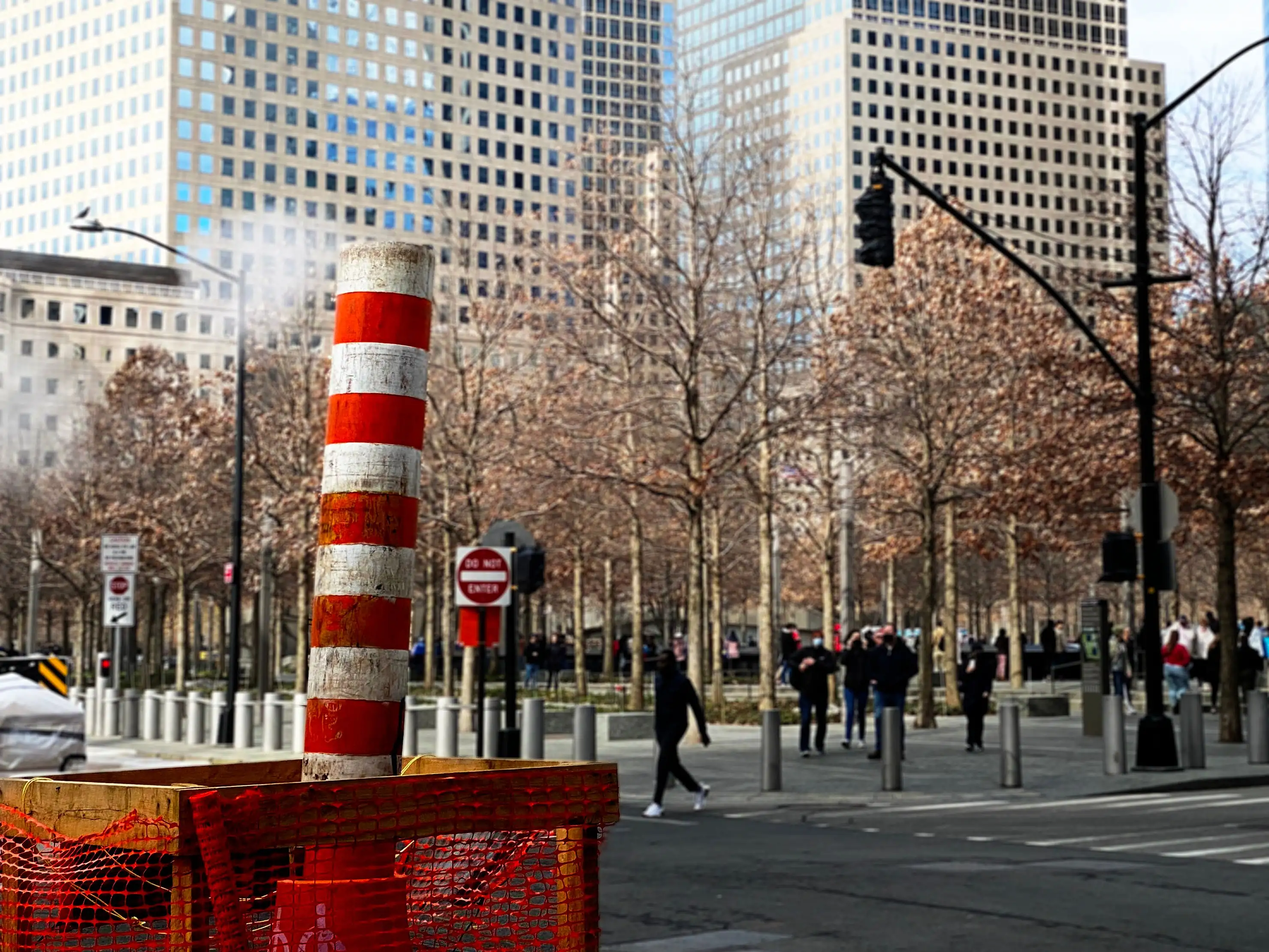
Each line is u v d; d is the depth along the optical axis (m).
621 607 70.19
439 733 21.27
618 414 29.34
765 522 30.00
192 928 2.43
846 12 162.12
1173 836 13.06
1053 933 8.16
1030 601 78.62
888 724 17.83
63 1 93.56
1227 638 25.03
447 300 35.78
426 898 2.92
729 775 20.11
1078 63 169.50
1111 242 59.88
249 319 39.41
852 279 39.00
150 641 52.44
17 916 2.77
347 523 2.92
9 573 51.88
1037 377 31.73
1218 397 25.11
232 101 81.31
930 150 162.50
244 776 3.34
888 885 10.04
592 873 3.03
